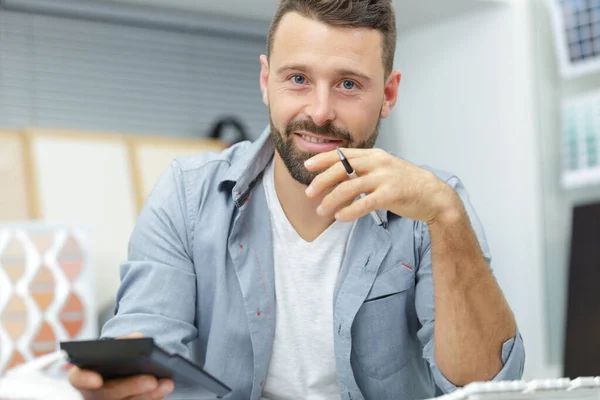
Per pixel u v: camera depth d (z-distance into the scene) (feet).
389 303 4.31
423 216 3.72
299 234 4.36
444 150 11.89
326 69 3.87
